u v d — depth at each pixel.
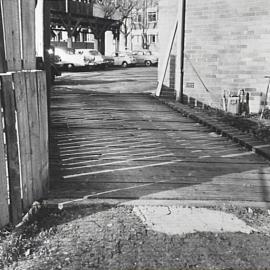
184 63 12.25
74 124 8.26
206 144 7.05
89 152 6.08
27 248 3.06
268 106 10.80
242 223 3.70
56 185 4.51
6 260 2.87
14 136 3.31
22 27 3.51
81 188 4.44
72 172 5.03
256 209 4.05
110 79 20.70
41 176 4.05
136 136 7.46
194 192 4.46
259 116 10.48
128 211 3.86
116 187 4.53
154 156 6.02
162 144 6.88
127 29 55.69
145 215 3.78
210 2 11.42
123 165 5.45
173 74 13.02
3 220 3.26
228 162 5.84
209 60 11.79
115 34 39.31
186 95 12.40
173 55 12.91
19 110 3.42
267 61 10.77
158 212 3.86
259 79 10.96
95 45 35.19
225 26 11.30
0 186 3.17
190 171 5.29
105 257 2.96
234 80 11.39
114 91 15.12
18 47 3.44
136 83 18.48
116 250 3.08
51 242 3.18
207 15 11.55
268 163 5.84
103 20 35.31
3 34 3.13
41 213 3.71
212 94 11.89
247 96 11.12
